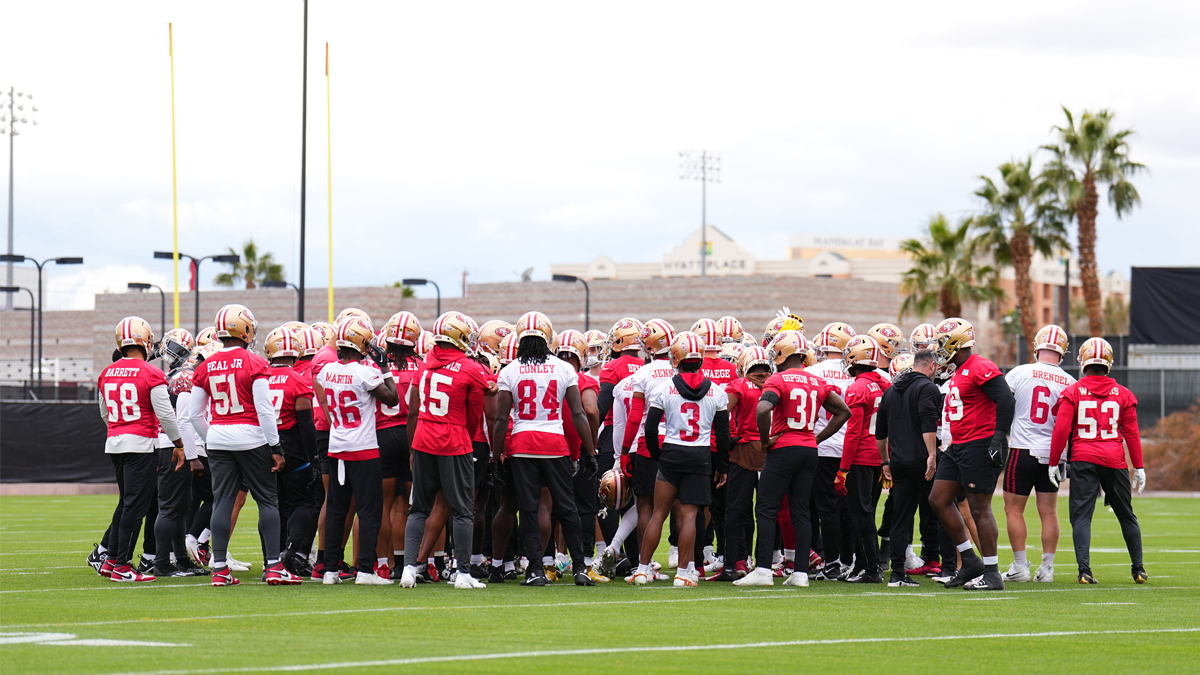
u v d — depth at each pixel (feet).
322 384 143.43
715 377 159.43
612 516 166.09
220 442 139.54
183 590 135.33
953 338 143.54
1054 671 90.79
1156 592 143.43
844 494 153.69
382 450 148.97
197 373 141.28
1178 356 507.71
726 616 117.29
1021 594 139.85
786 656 94.99
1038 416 155.94
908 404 147.02
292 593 132.26
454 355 138.41
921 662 93.50
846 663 92.53
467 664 88.84
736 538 152.76
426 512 140.15
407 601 125.39
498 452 142.00
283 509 153.38
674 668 88.99
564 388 143.95
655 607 123.44
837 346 161.99
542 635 103.45
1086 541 155.22
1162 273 490.49
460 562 139.64
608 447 166.61
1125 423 156.46
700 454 145.59
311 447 146.30
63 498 380.58
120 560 145.69
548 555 153.89
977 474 142.51
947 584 147.74
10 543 210.79
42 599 126.31
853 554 162.91
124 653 91.56
